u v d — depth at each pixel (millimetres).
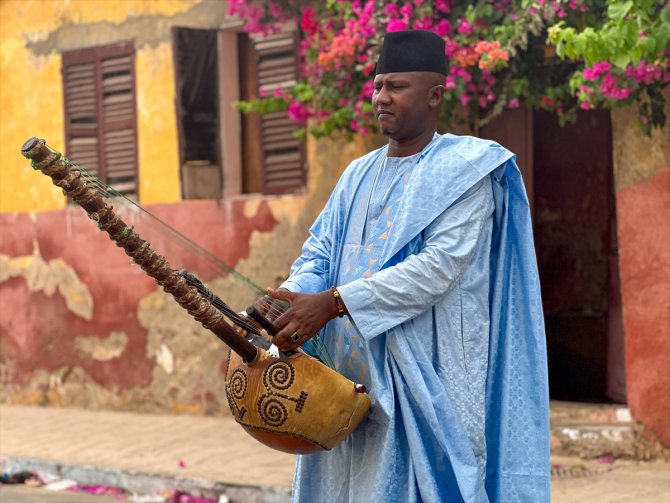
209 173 10172
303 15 8555
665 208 7637
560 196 9375
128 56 10555
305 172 9594
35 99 11203
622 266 7867
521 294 4246
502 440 4176
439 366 4121
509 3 7691
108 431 9727
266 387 4023
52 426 10078
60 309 11172
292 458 8359
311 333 4012
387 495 4059
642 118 7629
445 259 4051
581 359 9352
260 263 9906
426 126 4254
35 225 11305
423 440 4066
